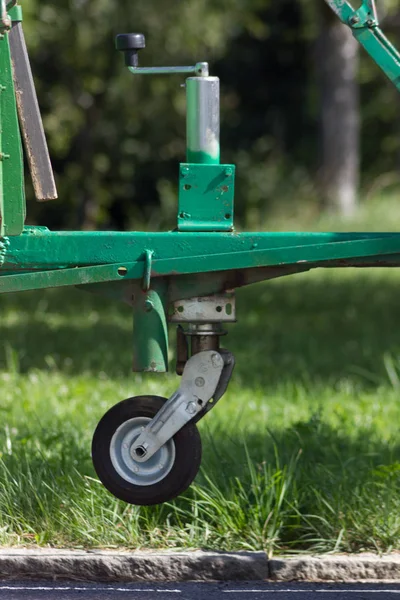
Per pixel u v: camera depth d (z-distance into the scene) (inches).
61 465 543.2
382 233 422.9
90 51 2497.5
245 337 1072.2
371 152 3240.7
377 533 479.8
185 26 2452.0
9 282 422.9
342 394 773.3
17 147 419.2
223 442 592.7
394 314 1230.9
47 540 481.4
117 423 435.8
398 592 440.1
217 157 436.1
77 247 426.0
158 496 433.1
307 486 513.7
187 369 434.6
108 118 2864.2
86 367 890.7
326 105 2309.3
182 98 2711.6
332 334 1088.8
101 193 2977.4
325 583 453.1
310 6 2731.3
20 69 425.1
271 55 3432.6
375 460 578.6
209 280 435.5
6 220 421.1
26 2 2111.2
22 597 432.1
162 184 2957.7
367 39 426.3
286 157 3161.9
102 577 456.1
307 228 2081.7
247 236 421.1
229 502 487.8
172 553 462.3
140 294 431.8
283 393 778.2
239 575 456.4
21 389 784.3
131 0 2422.5
